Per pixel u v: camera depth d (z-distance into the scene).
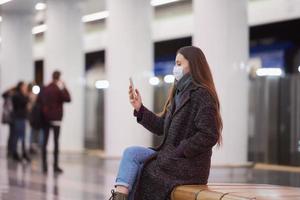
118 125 15.38
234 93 11.57
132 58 15.24
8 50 22.73
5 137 23.72
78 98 19.19
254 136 17.78
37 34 27.94
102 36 24.30
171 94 5.47
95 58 27.94
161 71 24.80
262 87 17.80
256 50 21.11
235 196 4.58
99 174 14.02
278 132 17.31
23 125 16.84
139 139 15.45
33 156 19.31
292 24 19.84
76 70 19.02
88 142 25.08
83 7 20.27
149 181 5.08
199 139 4.94
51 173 14.07
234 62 11.52
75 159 18.55
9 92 18.03
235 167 11.56
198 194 4.79
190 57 5.22
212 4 11.44
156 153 5.20
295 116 16.98
